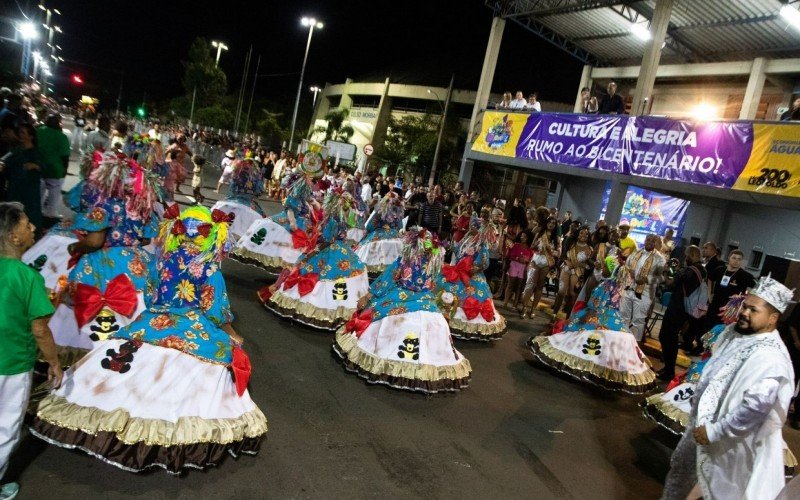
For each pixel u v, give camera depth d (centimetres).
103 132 996
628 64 1956
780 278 916
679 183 1220
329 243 728
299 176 869
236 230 992
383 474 417
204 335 369
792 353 700
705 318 869
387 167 3694
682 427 555
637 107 1418
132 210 466
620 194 1325
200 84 5962
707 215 1449
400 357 560
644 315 911
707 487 349
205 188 2056
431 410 548
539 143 1513
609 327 704
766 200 1078
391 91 4881
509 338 897
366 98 5325
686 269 805
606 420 627
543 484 455
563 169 1445
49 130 801
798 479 276
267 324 694
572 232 1075
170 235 372
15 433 302
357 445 450
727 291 840
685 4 1473
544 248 1027
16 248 303
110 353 349
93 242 453
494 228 820
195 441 342
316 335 691
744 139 1117
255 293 824
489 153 1664
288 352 615
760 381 329
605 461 522
